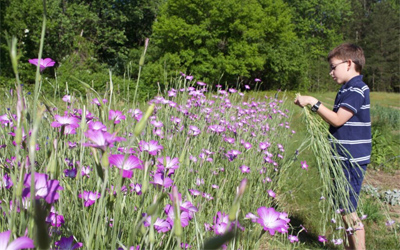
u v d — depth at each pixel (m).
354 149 2.28
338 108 2.38
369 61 30.83
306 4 26.28
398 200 3.67
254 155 2.91
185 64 15.74
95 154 0.90
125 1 19.77
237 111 3.86
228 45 16.53
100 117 1.29
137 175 1.53
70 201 1.25
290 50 19.00
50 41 15.01
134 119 2.01
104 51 19.39
